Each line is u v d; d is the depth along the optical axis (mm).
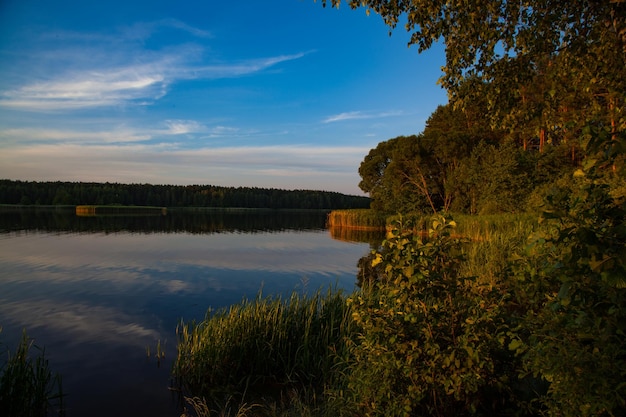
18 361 5457
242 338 6473
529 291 2932
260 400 5562
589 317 2334
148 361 7020
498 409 3885
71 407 5434
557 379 2436
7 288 13219
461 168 36875
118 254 21797
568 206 2297
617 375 2184
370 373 3887
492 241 13562
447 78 6477
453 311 3746
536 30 6051
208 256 21453
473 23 5742
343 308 7320
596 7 5574
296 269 17344
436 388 3625
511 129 6711
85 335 8461
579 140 2328
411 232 3779
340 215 47062
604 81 5855
